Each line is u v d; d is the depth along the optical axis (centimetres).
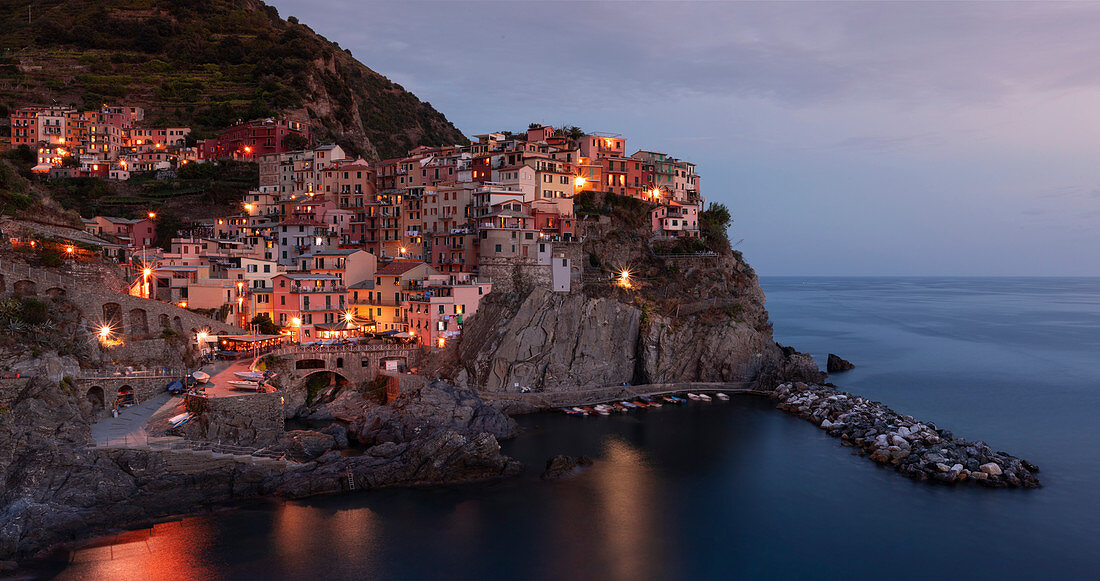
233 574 5947
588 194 14912
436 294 12094
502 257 12569
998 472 8488
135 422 7850
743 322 13612
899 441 9331
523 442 9656
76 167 18300
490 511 7412
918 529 7188
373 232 15100
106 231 14825
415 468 8088
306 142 19638
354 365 11112
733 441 9925
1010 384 14550
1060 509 7675
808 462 9094
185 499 7156
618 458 9138
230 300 12075
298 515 7125
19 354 7394
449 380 11200
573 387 11944
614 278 13725
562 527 7075
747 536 6994
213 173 18212
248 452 7838
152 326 9956
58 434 6906
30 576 5716
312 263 13575
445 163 15750
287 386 10506
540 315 11875
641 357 12600
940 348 19988
